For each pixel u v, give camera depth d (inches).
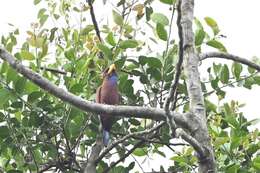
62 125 387.9
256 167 380.5
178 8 275.1
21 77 361.7
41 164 406.0
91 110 298.4
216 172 300.2
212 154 303.1
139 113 297.6
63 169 402.6
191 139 295.1
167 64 410.0
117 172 417.1
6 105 388.8
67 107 386.6
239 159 390.6
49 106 381.1
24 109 389.7
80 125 390.0
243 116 418.0
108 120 391.2
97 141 396.8
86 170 382.3
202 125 312.0
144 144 411.8
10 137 391.9
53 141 405.1
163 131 396.8
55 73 418.9
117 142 372.2
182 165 391.5
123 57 410.6
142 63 414.6
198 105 318.7
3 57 304.2
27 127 389.7
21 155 410.3
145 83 417.7
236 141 381.7
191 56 331.6
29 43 412.8
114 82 416.5
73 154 396.5
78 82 394.3
